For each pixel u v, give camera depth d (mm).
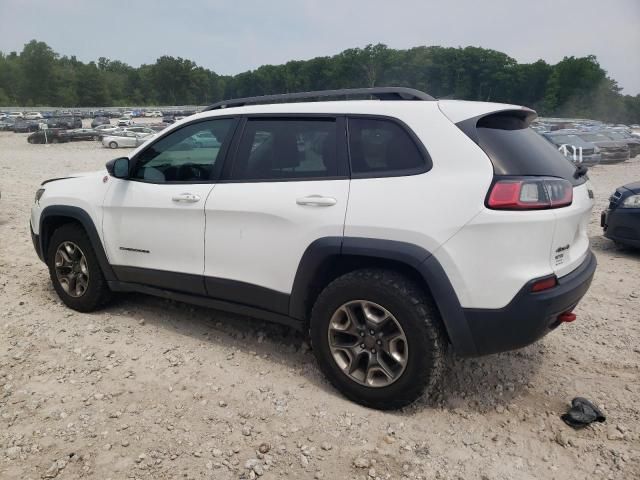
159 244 3846
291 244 3223
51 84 143375
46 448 2697
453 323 2826
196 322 4285
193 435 2834
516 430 2979
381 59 135000
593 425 3004
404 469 2629
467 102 3088
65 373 3416
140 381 3346
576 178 3211
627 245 6996
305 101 3568
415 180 2906
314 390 3301
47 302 4645
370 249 2938
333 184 3131
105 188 4160
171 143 3895
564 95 127812
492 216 2699
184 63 166500
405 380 2930
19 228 7828
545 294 2756
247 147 3541
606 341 4113
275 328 4188
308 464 2648
